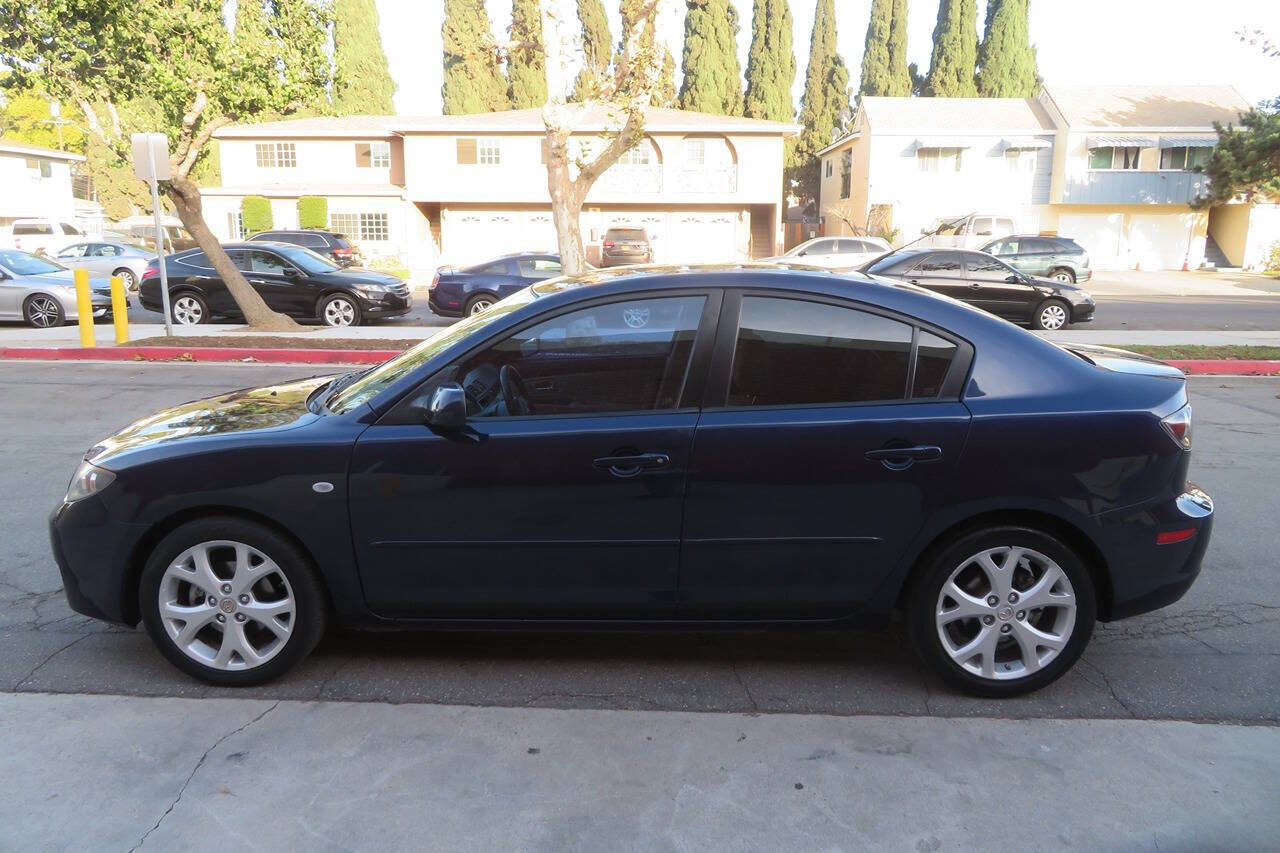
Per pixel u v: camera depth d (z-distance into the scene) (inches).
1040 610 145.6
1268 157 1263.5
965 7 1913.1
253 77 539.5
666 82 546.9
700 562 142.9
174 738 132.1
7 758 126.3
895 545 141.4
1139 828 113.1
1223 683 151.3
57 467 281.0
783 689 149.3
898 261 681.6
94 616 150.5
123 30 524.4
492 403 144.3
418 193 1384.1
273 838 110.6
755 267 155.1
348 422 144.9
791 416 140.7
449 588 145.1
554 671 155.3
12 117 2108.8
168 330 558.3
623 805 117.4
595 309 145.2
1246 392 425.7
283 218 1407.5
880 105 1529.3
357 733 134.1
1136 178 1423.5
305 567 145.3
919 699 145.9
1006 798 119.1
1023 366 143.3
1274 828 113.0
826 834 112.0
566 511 141.5
